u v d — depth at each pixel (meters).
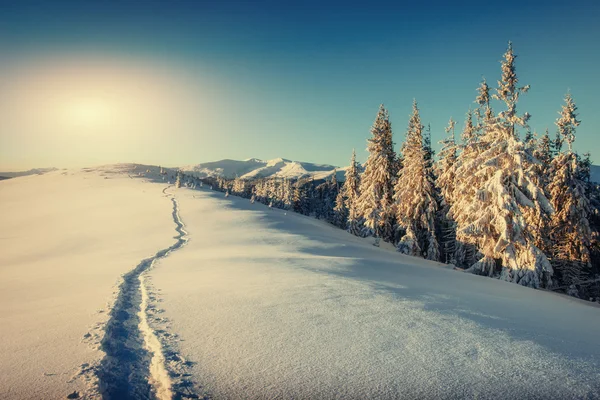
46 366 4.21
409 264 15.90
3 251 24.45
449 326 5.80
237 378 3.95
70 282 10.50
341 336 5.19
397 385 3.86
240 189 116.88
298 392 3.70
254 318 5.95
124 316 6.35
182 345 4.83
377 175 36.44
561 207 28.61
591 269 29.23
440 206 36.31
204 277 9.98
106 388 3.80
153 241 22.59
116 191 64.44
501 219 19.30
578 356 4.91
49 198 60.03
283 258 13.95
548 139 31.94
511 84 19.61
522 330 5.98
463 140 28.77
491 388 3.87
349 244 22.75
